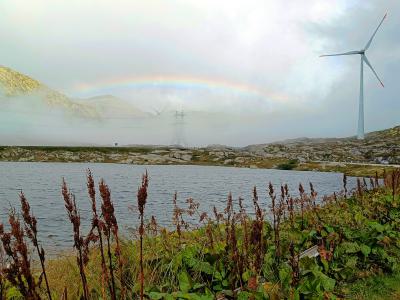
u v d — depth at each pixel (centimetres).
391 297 884
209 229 1009
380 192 1883
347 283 975
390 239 1174
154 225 1103
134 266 827
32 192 6988
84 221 3506
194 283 782
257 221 816
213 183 10412
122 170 17888
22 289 436
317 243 1138
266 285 787
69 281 762
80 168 18888
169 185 9406
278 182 11225
